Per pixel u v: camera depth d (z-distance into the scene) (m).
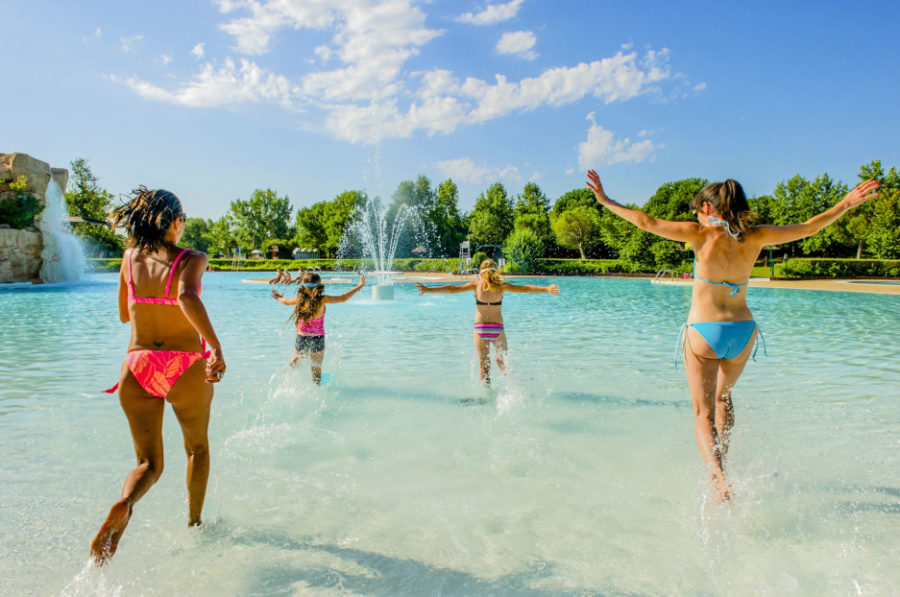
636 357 6.90
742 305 3.13
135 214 2.49
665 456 3.45
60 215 25.83
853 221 46.41
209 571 2.18
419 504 2.79
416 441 3.74
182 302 2.32
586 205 70.88
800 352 7.31
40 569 2.18
